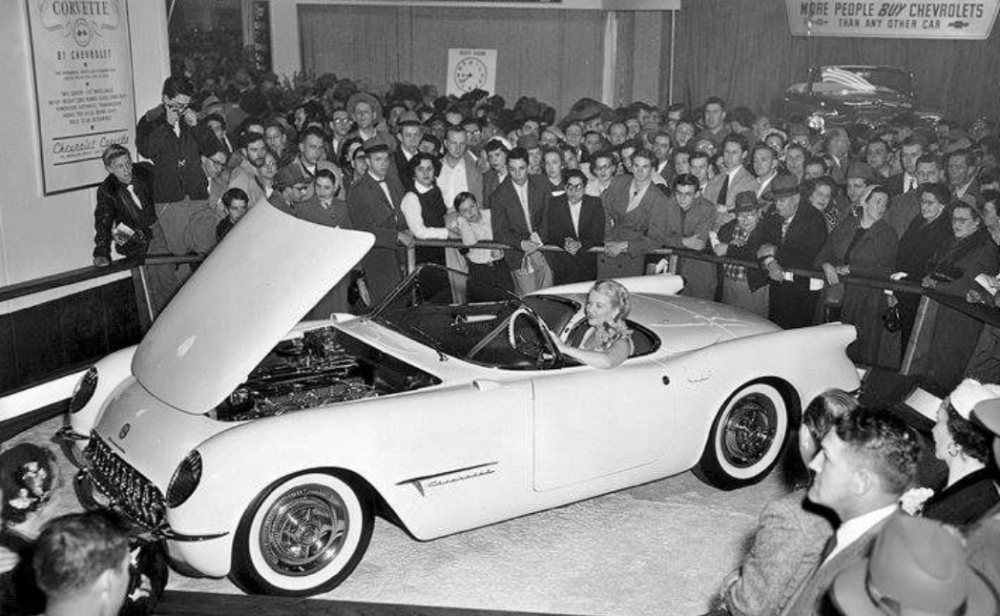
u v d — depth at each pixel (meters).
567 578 4.81
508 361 5.05
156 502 4.31
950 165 7.80
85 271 7.22
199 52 14.16
